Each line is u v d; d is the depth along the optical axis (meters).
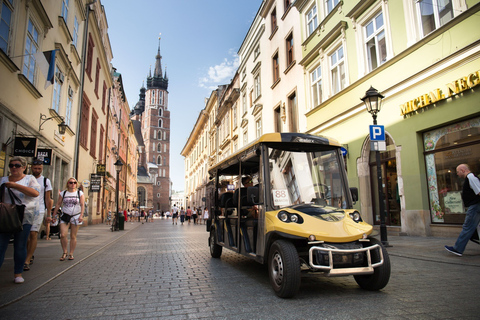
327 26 15.68
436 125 9.70
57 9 14.30
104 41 29.75
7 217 4.46
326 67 15.62
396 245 8.42
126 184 50.34
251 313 3.72
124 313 3.79
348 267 4.31
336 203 5.34
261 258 5.11
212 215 8.70
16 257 5.11
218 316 3.64
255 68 25.39
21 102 10.70
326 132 15.44
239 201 6.52
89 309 3.95
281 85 20.97
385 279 4.42
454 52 8.95
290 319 3.49
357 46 13.27
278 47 21.55
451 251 6.70
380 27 12.27
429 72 9.83
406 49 10.66
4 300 4.16
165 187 121.38
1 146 9.25
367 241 4.52
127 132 54.38
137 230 22.48
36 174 6.20
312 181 5.42
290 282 4.18
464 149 9.10
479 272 5.40
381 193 8.77
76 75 17.59
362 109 12.82
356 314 3.60
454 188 9.34
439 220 9.79
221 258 8.25
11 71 9.80
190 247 10.95
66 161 16.86
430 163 10.12
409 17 10.80
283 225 4.57
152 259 8.09
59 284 5.28
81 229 19.73
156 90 125.31
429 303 3.91
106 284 5.29
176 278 5.74
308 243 4.28
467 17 8.77
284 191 5.23
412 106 10.35
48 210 6.35
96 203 26.77
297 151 5.55
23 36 10.68
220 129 38.75
